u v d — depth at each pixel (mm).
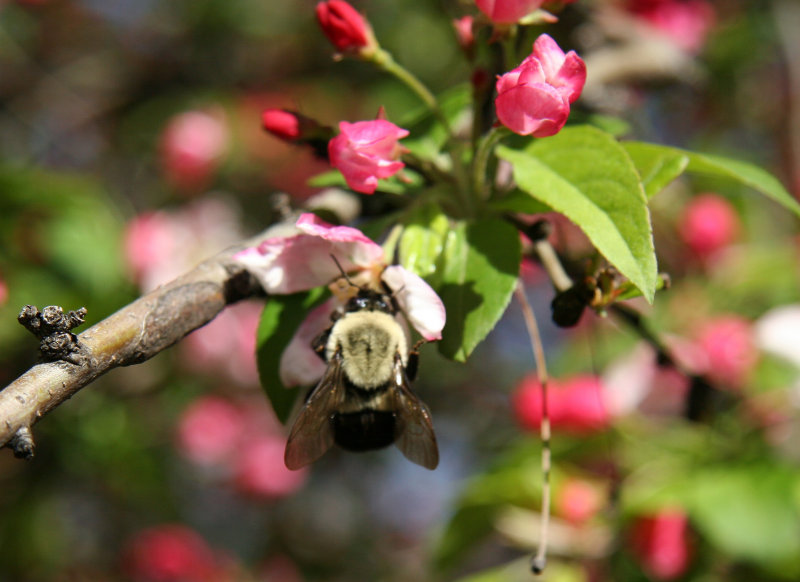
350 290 204
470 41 218
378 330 207
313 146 220
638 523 264
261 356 209
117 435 385
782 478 259
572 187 198
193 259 381
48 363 178
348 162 198
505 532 277
